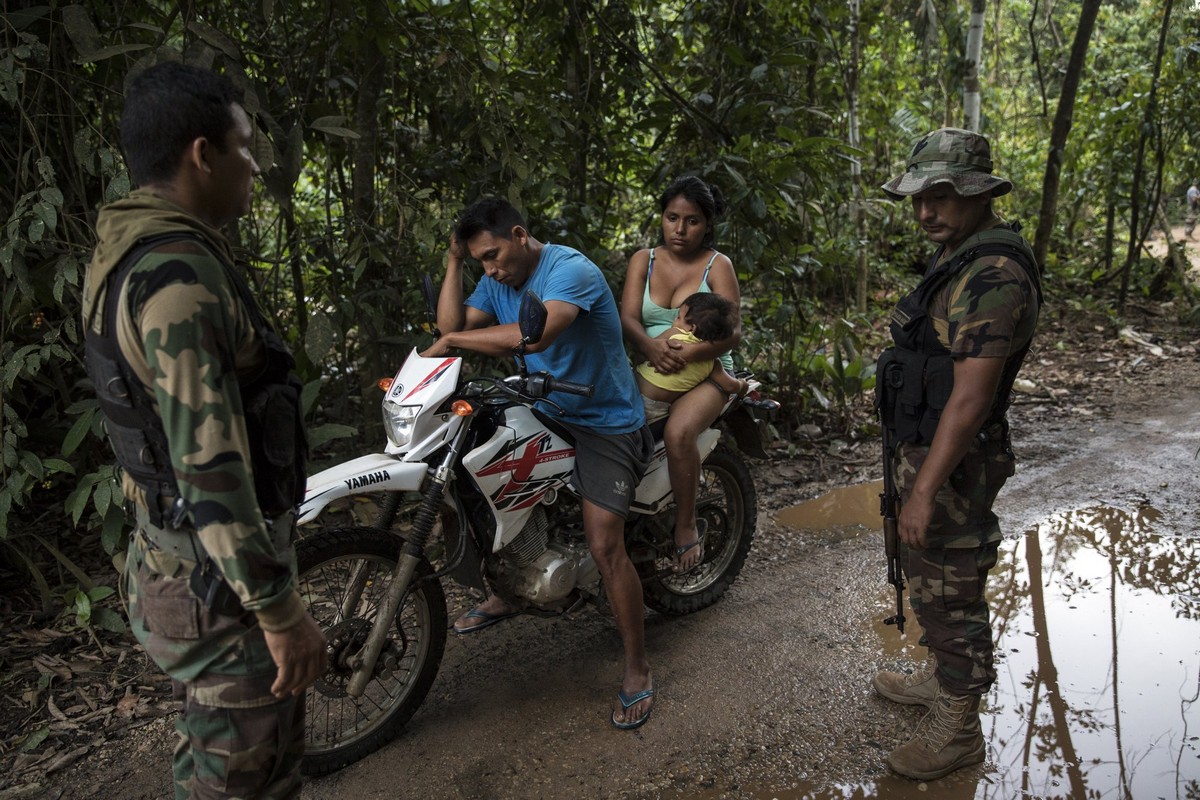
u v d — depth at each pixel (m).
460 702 2.75
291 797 1.72
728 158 4.36
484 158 4.22
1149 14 10.89
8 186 3.26
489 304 2.81
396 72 4.15
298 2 3.74
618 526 2.61
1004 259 2.08
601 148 4.96
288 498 1.59
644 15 5.12
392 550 2.50
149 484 1.49
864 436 5.26
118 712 2.68
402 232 3.80
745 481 3.40
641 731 2.60
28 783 2.38
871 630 3.15
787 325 5.45
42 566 3.51
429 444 2.45
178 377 1.36
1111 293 9.21
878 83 8.39
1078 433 5.35
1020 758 2.47
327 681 2.42
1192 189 11.20
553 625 3.21
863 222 6.74
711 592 3.32
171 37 3.54
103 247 1.44
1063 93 8.35
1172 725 2.61
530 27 4.87
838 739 2.56
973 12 7.36
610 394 2.68
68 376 4.06
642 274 3.12
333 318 3.71
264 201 5.48
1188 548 3.78
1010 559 3.73
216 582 1.49
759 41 4.87
